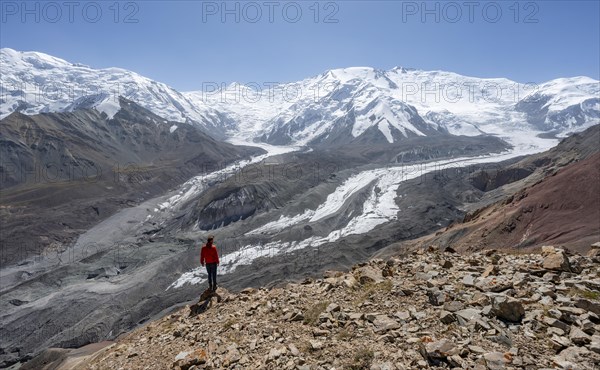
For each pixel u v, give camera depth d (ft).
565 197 205.98
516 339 25.94
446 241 231.91
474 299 32.60
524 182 474.90
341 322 33.58
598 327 25.88
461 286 36.55
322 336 31.99
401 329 29.96
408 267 45.68
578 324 26.94
